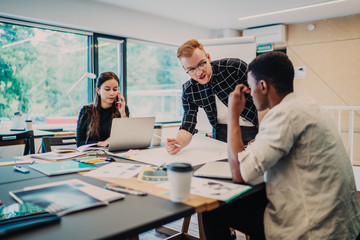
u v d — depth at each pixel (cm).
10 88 358
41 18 346
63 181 109
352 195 104
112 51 452
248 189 99
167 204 85
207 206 86
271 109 103
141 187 101
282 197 100
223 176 112
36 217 73
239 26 554
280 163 102
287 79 105
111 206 83
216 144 195
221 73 190
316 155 98
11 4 322
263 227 113
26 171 125
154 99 580
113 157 158
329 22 503
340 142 106
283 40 535
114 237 66
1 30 344
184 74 564
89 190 96
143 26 457
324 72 515
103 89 217
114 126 167
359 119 485
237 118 112
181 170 84
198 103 199
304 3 416
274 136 96
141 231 70
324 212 95
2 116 353
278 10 451
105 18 407
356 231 103
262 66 106
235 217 121
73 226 70
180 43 521
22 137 275
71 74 413
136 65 512
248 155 101
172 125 519
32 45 375
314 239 94
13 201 87
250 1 405
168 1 402
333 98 510
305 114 98
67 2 366
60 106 409
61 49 401
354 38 485
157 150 178
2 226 68
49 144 207
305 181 98
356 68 487
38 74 384
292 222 97
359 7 440
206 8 436
